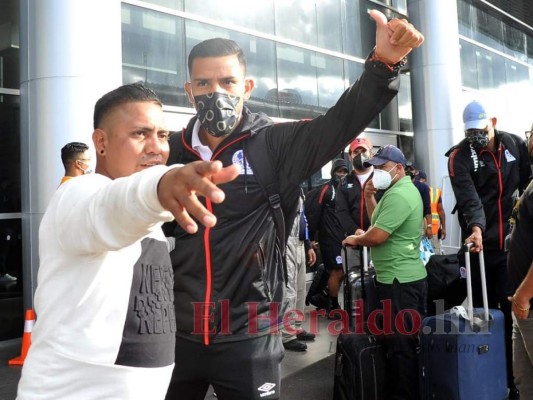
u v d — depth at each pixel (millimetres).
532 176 3717
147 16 5984
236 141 1874
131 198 986
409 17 8992
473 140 3729
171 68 6180
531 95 12750
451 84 8750
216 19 6688
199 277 1853
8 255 5449
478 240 3473
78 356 1213
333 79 8266
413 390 3463
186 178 901
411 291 3549
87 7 4637
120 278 1270
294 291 4590
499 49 11555
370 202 4062
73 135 4586
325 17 8195
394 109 9414
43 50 4621
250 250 1836
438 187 8672
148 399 1317
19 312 5488
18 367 4539
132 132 1414
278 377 1915
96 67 4672
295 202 1929
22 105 4875
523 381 2924
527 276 2660
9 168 5473
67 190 1229
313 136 1793
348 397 3445
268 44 7312
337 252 5891
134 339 1291
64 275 1229
